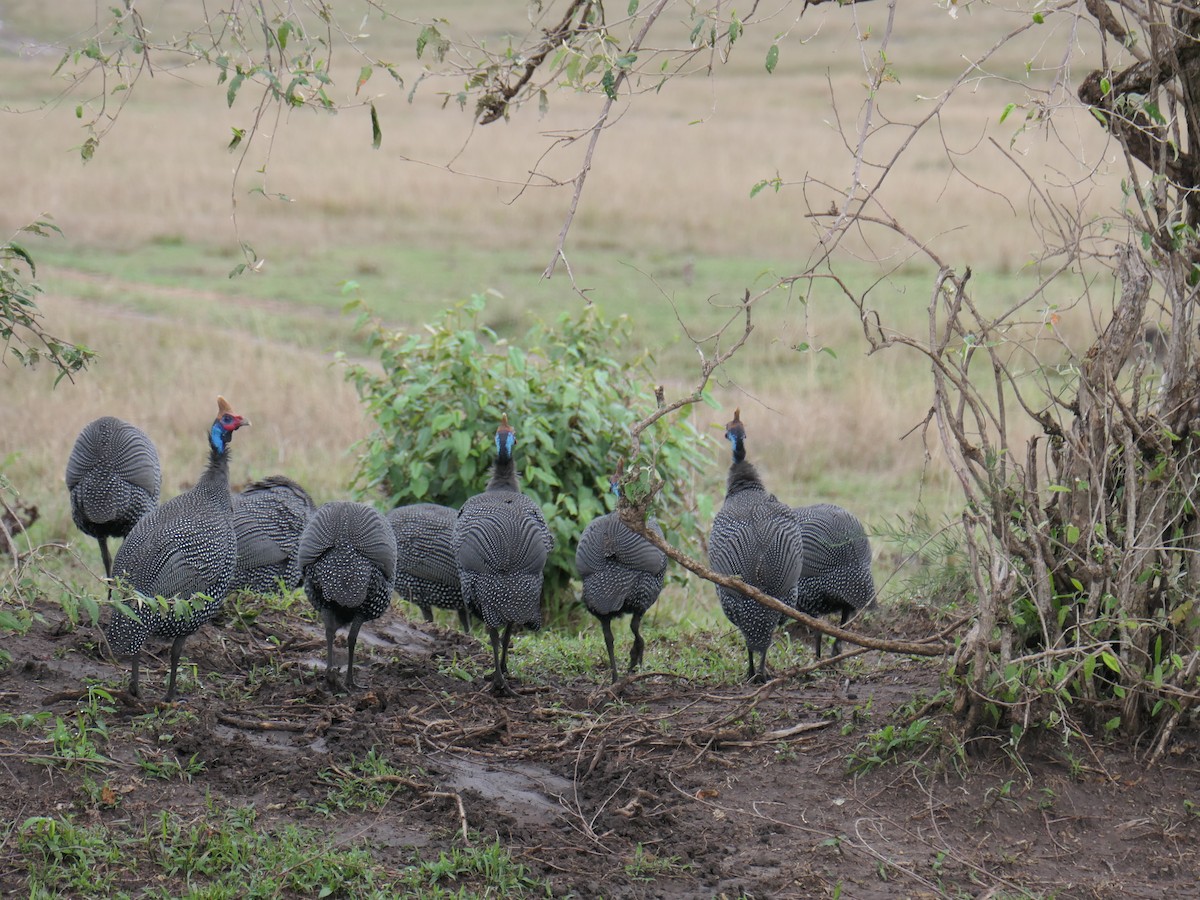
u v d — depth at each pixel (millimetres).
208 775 8125
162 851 7137
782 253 40344
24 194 47219
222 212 46938
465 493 15039
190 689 9586
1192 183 8367
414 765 8500
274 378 25094
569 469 15234
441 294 34875
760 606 10422
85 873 6883
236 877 6984
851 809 8070
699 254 40719
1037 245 37281
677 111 71188
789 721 9438
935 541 10445
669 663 11766
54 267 38219
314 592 10023
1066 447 8836
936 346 8359
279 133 64375
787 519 10820
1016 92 49625
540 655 11992
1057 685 7887
